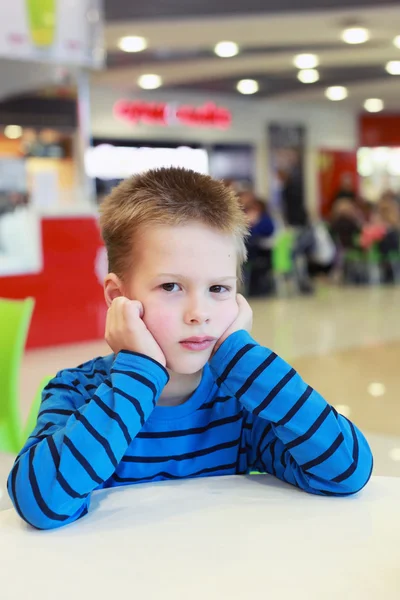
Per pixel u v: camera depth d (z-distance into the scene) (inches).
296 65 373.7
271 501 40.3
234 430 46.8
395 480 44.0
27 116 332.8
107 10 269.3
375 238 439.2
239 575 31.6
